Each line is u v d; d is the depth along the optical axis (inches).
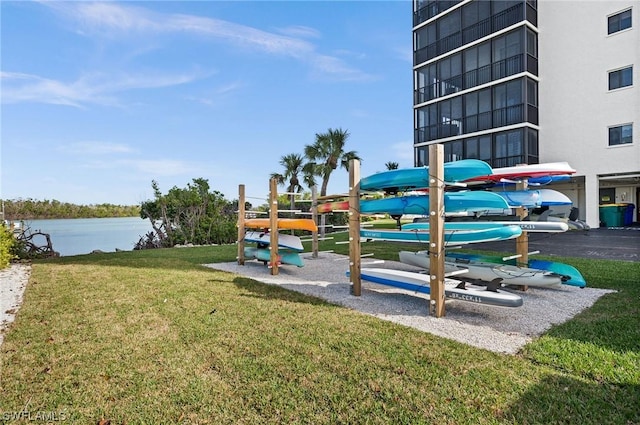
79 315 176.9
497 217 265.7
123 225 1261.1
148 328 157.1
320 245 530.3
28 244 467.8
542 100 729.0
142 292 226.2
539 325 161.0
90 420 91.4
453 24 818.8
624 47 631.2
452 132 821.2
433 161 177.5
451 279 225.8
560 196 246.1
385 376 111.3
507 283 219.3
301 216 634.8
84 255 459.2
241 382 108.9
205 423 89.4
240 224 363.9
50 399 100.7
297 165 885.8
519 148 705.6
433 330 156.6
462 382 106.8
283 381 109.1
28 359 126.0
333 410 94.2
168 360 124.3
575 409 92.5
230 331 152.5
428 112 874.1
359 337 144.6
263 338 143.9
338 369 116.4
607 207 732.0
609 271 273.7
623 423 86.6
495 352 129.9
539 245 467.5
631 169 625.9
